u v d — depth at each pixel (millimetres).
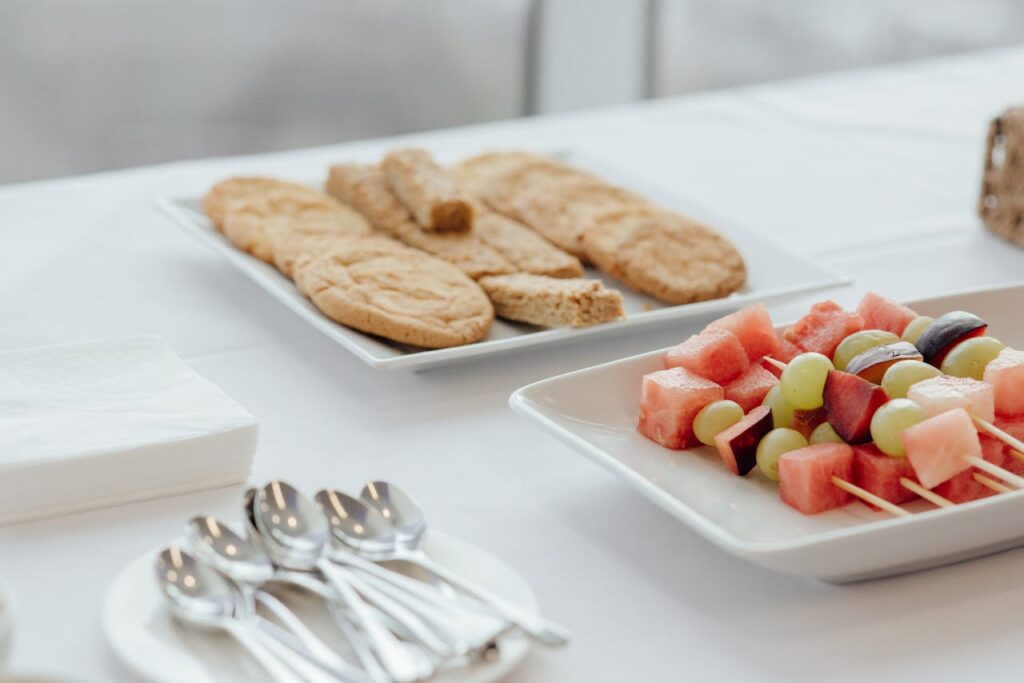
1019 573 999
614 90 3758
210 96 3471
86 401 1124
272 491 960
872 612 944
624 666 876
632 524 1062
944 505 1015
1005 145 1779
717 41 3920
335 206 1738
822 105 2420
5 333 1410
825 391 1091
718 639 911
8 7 3236
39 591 938
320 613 880
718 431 1113
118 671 851
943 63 2689
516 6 3623
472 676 801
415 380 1335
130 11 3336
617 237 1631
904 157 2145
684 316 1433
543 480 1132
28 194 1863
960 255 1743
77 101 3365
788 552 890
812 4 3951
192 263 1652
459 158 2086
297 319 1490
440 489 1109
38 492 1022
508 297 1448
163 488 1069
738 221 1752
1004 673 880
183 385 1165
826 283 1521
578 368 1381
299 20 3479
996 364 1111
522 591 890
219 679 805
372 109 3613
